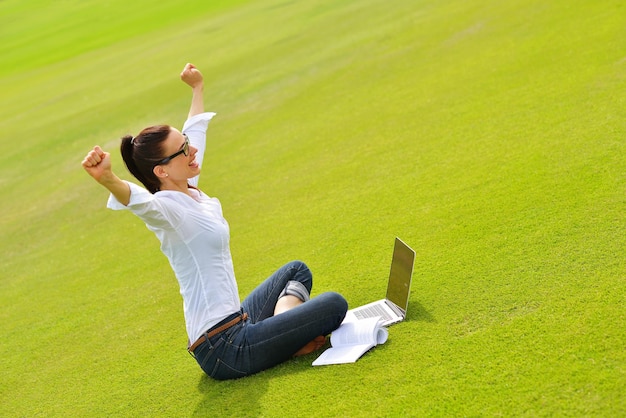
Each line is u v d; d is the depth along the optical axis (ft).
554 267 15.24
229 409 13.35
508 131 25.21
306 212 24.48
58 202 38.40
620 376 11.24
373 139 30.17
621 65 27.66
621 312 12.86
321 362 13.83
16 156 52.01
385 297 15.96
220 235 13.80
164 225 13.20
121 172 41.27
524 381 11.79
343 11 70.18
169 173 13.83
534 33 37.17
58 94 72.95
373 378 12.99
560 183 19.51
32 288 26.23
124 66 78.02
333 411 12.39
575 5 39.58
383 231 20.53
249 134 38.34
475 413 11.34
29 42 120.26
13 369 19.35
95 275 25.45
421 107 32.14
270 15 83.20
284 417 12.62
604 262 14.80
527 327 13.28
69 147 50.44
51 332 21.26
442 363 12.89
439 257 17.52
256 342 13.83
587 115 23.90
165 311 19.95
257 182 30.01
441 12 52.75
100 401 15.70
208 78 57.31
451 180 22.68
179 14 111.34
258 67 55.72
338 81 43.29
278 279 15.30
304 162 30.53
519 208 18.84
